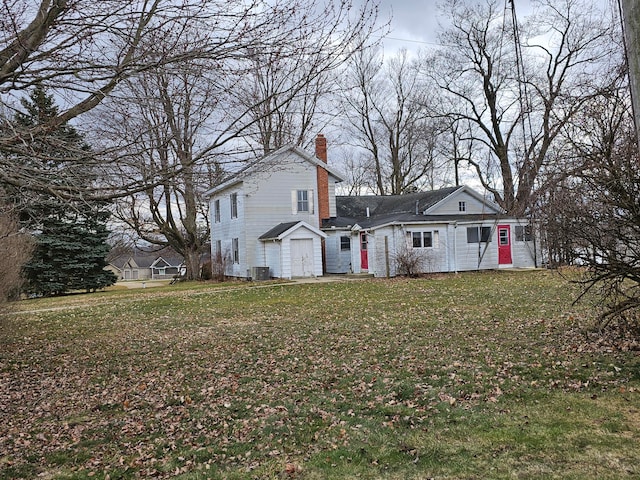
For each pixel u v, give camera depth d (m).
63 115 5.00
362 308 13.62
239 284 24.64
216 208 31.94
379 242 25.06
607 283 7.66
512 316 10.75
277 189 27.42
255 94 5.20
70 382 7.79
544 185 6.93
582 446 4.32
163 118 5.18
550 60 23.59
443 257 25.30
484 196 27.16
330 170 28.75
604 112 6.18
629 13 2.76
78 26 4.82
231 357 8.72
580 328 8.81
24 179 4.68
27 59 4.82
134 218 8.27
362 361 7.78
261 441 5.04
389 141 43.00
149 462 4.74
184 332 11.59
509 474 3.93
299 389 6.65
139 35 4.85
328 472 4.23
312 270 26.31
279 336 10.30
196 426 5.60
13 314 13.33
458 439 4.68
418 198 29.84
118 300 20.52
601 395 5.50
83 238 29.25
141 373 8.09
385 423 5.24
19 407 6.67
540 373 6.43
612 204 6.34
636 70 2.72
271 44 4.79
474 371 6.75
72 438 5.47
